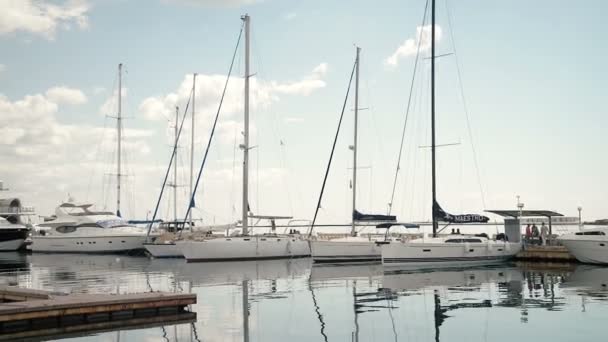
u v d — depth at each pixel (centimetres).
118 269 3472
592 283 2388
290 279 2719
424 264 3425
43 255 5300
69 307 1526
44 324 1498
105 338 1372
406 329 1470
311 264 3772
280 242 4312
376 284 2459
